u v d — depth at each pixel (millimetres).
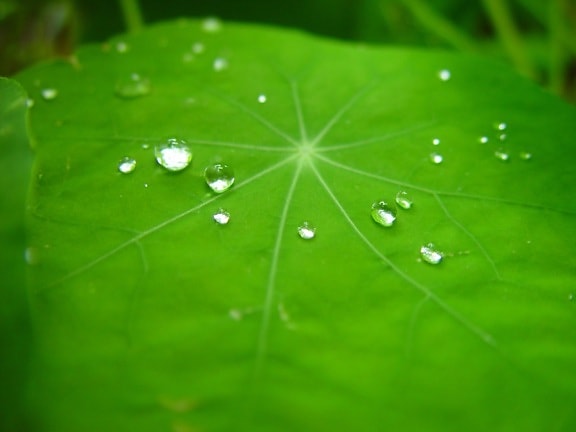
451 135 86
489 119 89
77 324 64
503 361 66
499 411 63
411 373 64
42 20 122
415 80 94
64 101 86
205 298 66
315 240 73
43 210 73
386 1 144
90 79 90
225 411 59
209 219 73
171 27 100
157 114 85
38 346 62
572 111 90
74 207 73
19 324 62
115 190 75
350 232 74
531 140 86
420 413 61
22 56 121
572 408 64
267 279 69
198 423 58
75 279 67
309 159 82
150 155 79
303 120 87
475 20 152
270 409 59
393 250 73
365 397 61
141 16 130
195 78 91
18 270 63
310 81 93
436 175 81
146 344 63
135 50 95
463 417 62
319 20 144
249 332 64
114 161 79
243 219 74
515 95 92
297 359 63
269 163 81
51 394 60
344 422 59
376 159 83
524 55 133
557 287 72
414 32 147
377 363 64
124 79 90
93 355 62
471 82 94
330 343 64
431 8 149
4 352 60
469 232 76
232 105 88
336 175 80
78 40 131
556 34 133
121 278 68
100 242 70
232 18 138
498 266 73
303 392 61
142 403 59
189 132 83
